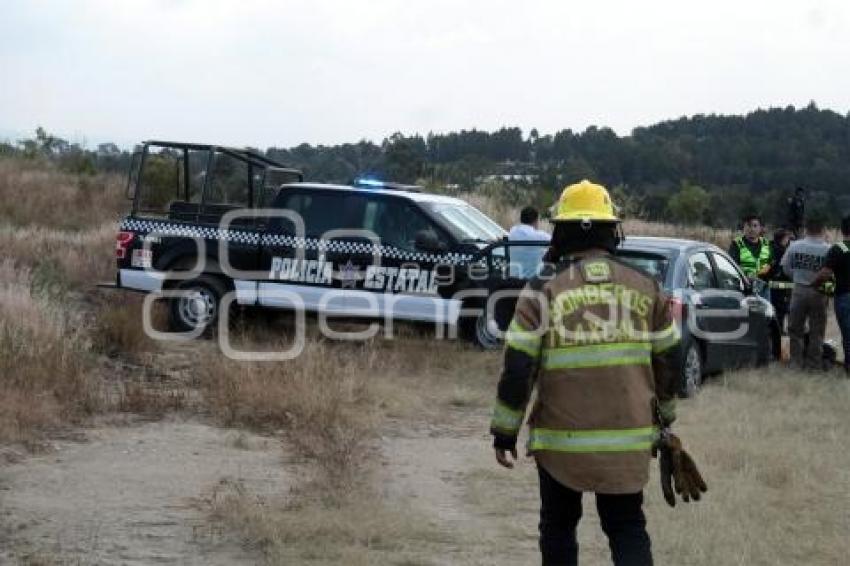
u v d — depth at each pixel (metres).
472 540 6.28
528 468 8.03
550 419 4.46
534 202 25.25
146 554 5.77
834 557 6.13
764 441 8.90
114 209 28.75
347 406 9.40
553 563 4.64
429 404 10.27
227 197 14.03
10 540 5.89
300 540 6.05
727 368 11.84
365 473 7.46
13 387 8.89
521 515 6.84
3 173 30.11
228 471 7.51
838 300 12.70
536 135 56.47
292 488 6.97
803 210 16.73
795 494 7.40
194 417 9.14
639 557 4.41
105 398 9.27
